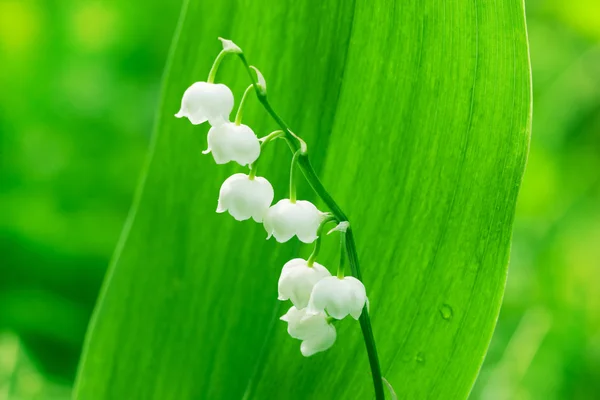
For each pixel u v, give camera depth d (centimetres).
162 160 29
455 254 27
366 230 27
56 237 56
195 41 29
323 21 28
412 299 27
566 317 44
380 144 27
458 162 27
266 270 29
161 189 29
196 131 29
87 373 30
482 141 27
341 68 28
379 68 27
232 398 29
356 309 24
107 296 30
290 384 28
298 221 24
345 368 28
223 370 29
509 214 26
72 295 55
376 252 27
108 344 30
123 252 29
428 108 27
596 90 62
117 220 60
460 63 27
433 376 27
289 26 28
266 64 28
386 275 27
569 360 42
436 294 27
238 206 25
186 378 29
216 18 29
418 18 27
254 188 25
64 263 55
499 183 26
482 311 27
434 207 27
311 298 24
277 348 28
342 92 28
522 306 51
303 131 28
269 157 28
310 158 28
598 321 48
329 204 25
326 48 28
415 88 27
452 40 27
